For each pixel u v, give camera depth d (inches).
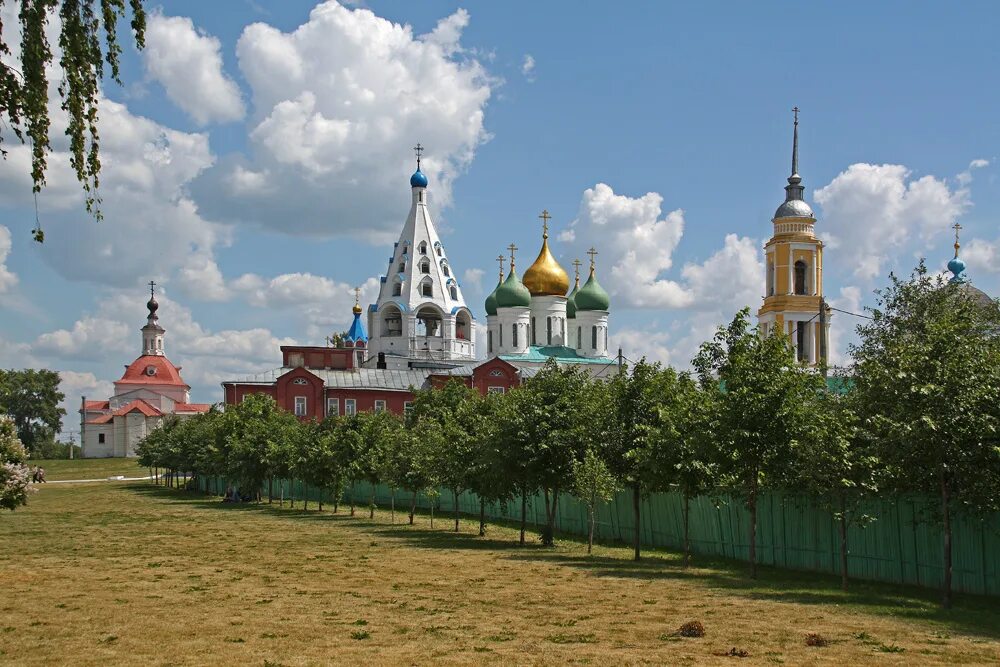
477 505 2839.6
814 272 3786.9
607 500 1776.6
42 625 984.9
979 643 882.8
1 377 1909.4
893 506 1365.7
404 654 831.1
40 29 784.9
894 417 1146.0
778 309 3732.8
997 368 1104.2
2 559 1659.7
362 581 1342.3
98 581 1347.2
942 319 1206.3
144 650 856.9
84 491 4552.2
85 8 815.1
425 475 2368.4
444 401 3668.8
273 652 844.6
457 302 5629.9
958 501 1154.0
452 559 1649.9
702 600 1157.1
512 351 5128.0
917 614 1059.9
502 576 1400.1
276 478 3506.4
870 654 828.6
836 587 1307.8
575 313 5378.9
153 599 1165.7
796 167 3882.9
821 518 1499.8
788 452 1321.4
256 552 1780.3
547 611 1066.7
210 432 3816.4
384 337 5477.4
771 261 3846.0
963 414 1081.4
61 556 1713.8
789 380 1333.7
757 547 1636.3
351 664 794.8
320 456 2888.8
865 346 1932.8
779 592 1242.0
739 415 1341.0
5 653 848.3
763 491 1504.7
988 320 1790.1
